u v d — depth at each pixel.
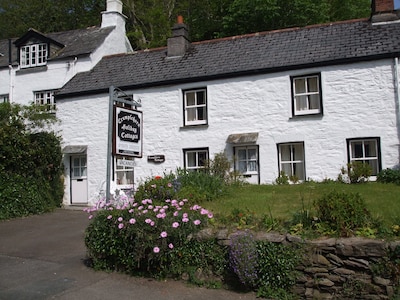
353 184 11.63
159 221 6.38
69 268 6.95
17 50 18.88
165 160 14.80
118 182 15.43
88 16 29.17
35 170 13.80
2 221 11.61
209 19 25.39
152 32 27.61
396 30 13.15
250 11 20.98
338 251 5.44
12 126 13.31
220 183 10.61
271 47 14.64
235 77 14.12
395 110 12.26
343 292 5.33
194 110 14.88
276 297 5.54
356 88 12.71
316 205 6.46
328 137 12.91
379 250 5.25
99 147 15.70
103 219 6.93
